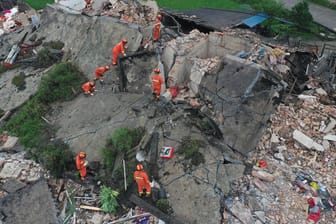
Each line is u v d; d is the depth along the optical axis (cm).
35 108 1374
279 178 1118
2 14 2234
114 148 1152
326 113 1315
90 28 1596
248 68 1236
